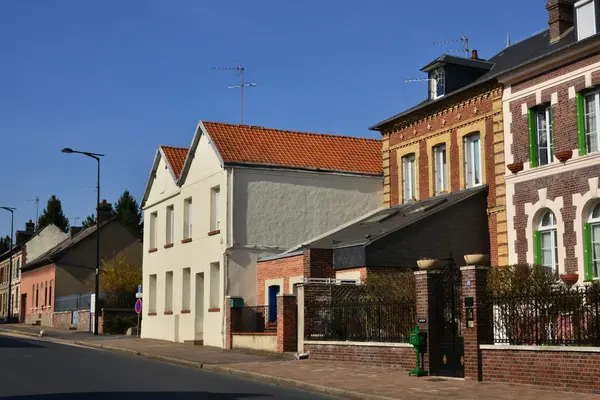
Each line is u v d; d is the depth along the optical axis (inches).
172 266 1293.1
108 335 1488.7
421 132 1095.6
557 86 860.0
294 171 1135.6
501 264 925.8
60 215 3644.2
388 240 938.1
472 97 994.1
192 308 1202.6
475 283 637.9
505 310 622.5
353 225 1072.2
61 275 2079.2
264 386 652.7
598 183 800.3
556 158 853.2
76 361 863.1
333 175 1160.8
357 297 847.1
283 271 1035.9
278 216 1120.2
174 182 1294.3
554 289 696.4
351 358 788.0
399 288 795.4
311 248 980.6
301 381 652.7
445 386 604.1
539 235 880.9
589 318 559.2
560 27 946.7
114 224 2142.0
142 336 1407.5
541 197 871.1
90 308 1638.8
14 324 2297.0
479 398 535.5
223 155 1111.6
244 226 1100.5
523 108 906.7
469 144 1014.4
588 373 541.3
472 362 633.6
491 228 954.7
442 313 689.6
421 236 951.6
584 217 817.5
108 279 1895.9
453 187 1029.2
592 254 810.8
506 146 930.1
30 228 3228.3
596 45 805.9
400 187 1136.8
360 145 1257.4
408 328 732.0
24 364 806.5
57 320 1988.2
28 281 2482.8
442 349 684.7
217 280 1142.3
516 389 574.9
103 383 637.9
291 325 909.2
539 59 866.8
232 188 1099.3
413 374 676.7
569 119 842.2
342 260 970.7
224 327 1076.5
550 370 569.6
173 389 603.8
